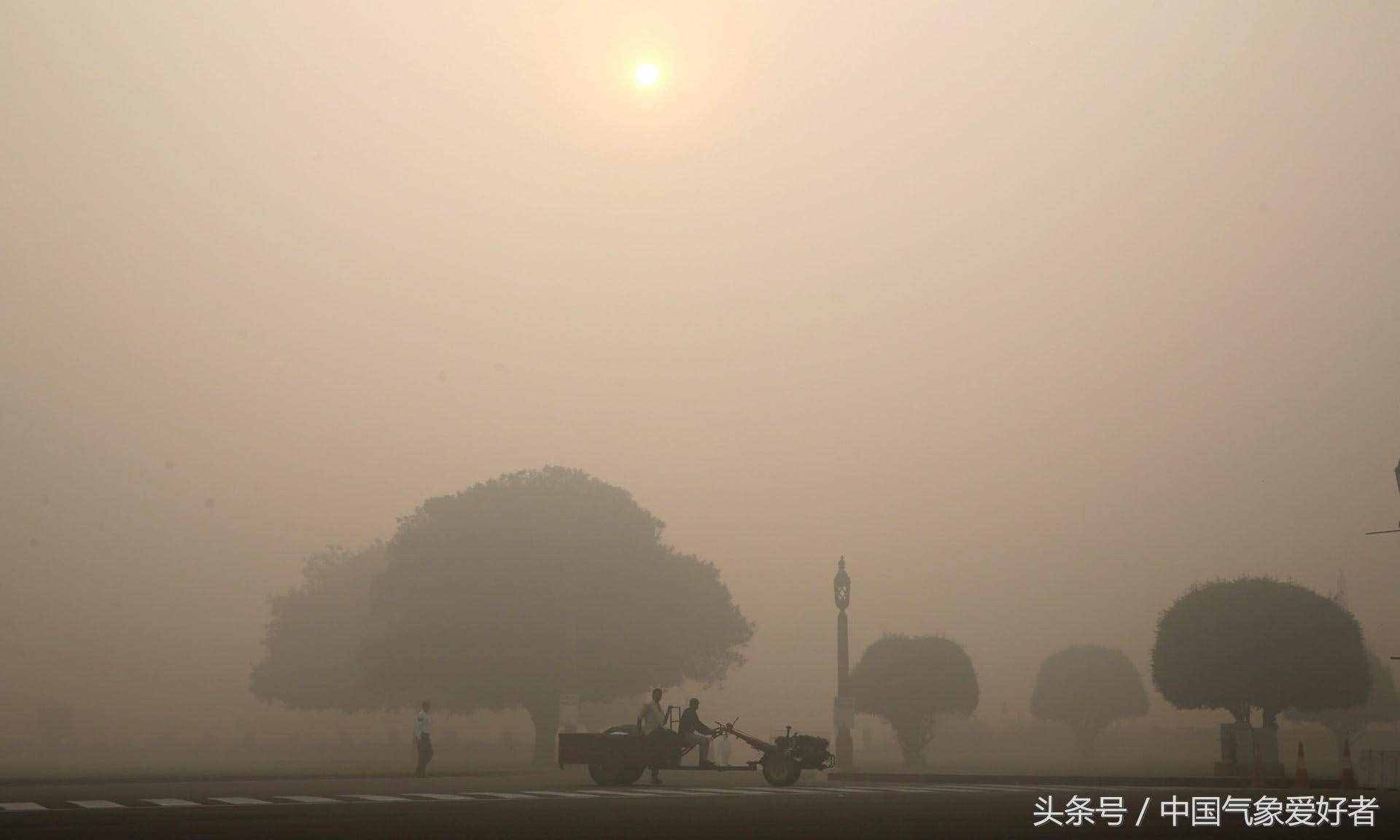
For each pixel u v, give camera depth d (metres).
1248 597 48.69
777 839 15.79
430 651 56.75
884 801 24.17
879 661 63.66
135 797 24.98
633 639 57.41
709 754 31.52
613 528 60.09
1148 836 16.98
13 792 27.06
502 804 22.70
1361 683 48.31
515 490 61.47
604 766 31.44
